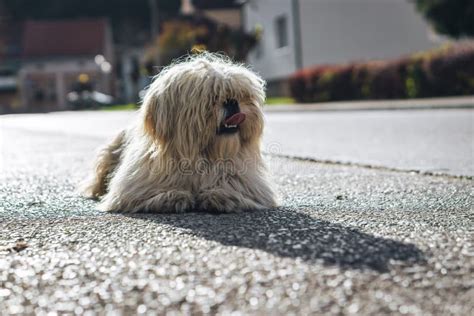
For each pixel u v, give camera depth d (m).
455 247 1.07
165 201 1.49
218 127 1.47
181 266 0.99
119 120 7.29
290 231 1.23
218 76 1.47
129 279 0.94
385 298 0.83
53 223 1.42
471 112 5.27
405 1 10.36
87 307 0.83
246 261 1.00
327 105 7.72
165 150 1.51
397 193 1.79
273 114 7.09
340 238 1.16
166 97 1.49
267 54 11.79
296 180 2.13
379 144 3.35
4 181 2.28
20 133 5.41
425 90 7.46
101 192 1.85
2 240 1.25
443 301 0.81
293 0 10.32
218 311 0.80
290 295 0.84
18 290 0.91
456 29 9.52
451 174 2.13
